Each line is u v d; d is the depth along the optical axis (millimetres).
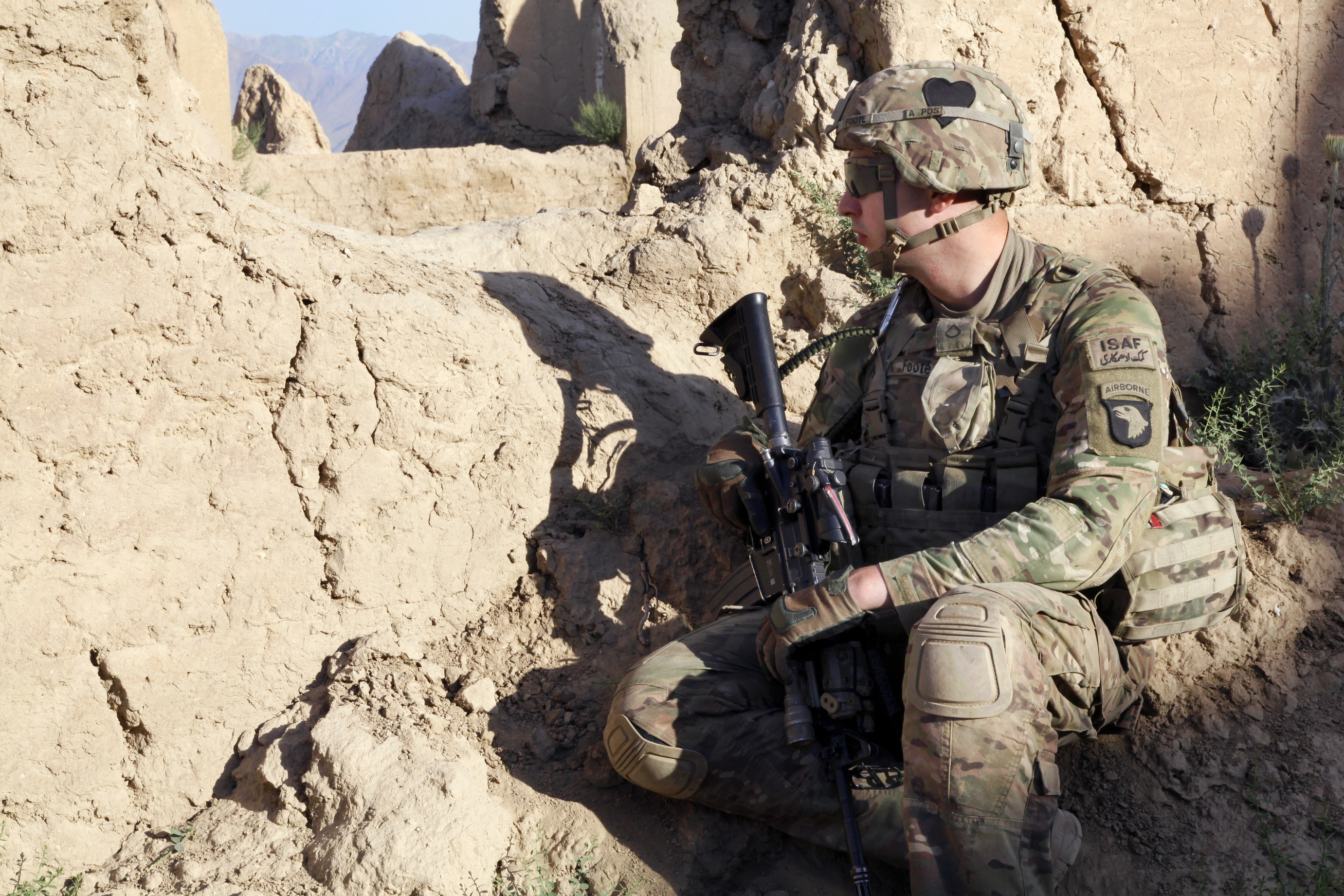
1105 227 3840
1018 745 1929
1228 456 3188
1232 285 3900
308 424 2693
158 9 2850
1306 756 2521
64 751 2359
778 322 3736
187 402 2545
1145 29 3791
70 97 2414
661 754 2215
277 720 2574
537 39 11250
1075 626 2137
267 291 2666
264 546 2631
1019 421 2342
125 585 2428
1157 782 2535
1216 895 2295
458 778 2309
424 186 8320
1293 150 3951
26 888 2209
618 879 2256
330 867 2211
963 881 1925
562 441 3037
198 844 2359
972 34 3625
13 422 2311
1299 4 3893
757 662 2396
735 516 2697
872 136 2393
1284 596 2783
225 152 3238
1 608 2283
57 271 2373
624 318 3518
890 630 2234
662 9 9984
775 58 4148
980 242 2434
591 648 2805
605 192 8641
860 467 2527
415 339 2828
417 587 2816
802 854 2387
